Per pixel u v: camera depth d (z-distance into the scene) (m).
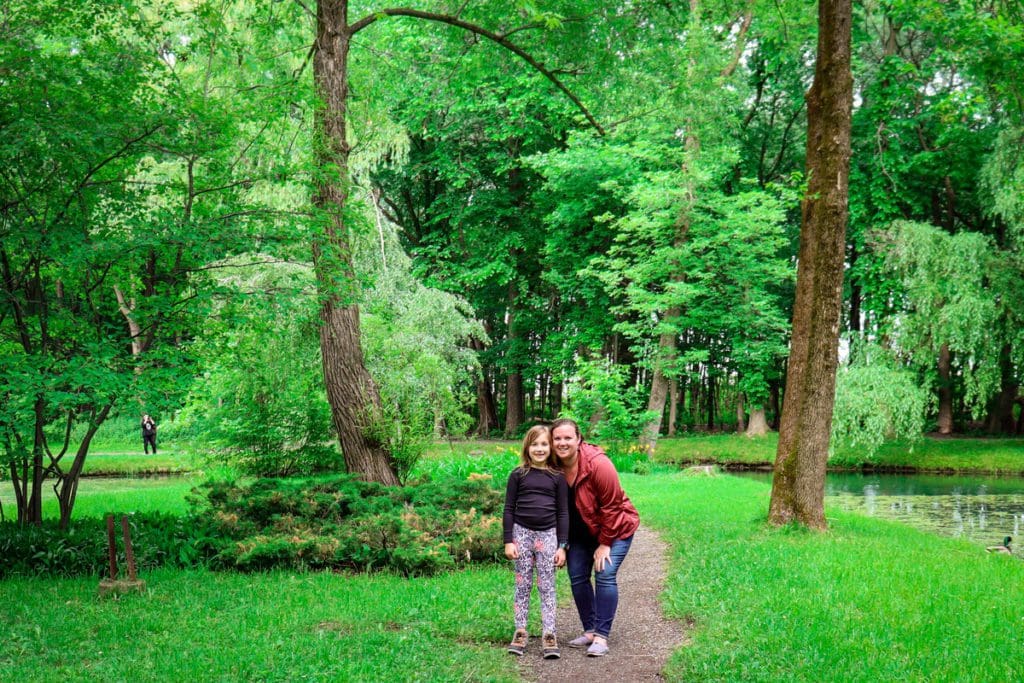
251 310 9.34
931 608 6.11
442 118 30.36
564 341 32.88
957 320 24.77
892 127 28.38
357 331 12.41
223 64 11.30
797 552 8.60
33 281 9.04
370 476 12.15
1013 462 25.78
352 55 16.17
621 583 7.83
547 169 27.39
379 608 6.32
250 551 7.99
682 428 41.31
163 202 11.08
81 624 5.92
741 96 26.33
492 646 5.62
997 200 24.31
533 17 11.48
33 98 7.79
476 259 32.31
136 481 20.55
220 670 4.85
